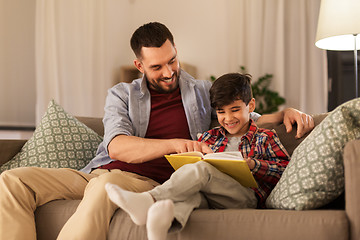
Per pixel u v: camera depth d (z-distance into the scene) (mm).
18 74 3830
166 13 4738
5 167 1932
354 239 1025
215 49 4484
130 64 4750
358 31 2242
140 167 1675
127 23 4750
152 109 1845
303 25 3980
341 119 1188
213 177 1302
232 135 1700
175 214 1132
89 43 4066
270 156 1568
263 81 4141
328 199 1190
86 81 4039
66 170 1573
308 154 1233
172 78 1802
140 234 1224
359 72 3855
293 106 4090
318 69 3941
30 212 1399
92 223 1251
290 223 1083
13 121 3785
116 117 1781
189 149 1483
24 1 3877
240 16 4281
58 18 3857
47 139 1979
